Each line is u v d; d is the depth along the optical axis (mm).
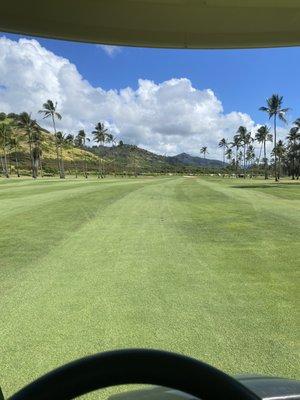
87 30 4418
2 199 24047
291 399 1428
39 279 7449
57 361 4293
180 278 7520
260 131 108250
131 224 14477
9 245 10586
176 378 935
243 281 7324
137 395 1389
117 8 3922
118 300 6277
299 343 4719
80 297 6418
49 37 4648
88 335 4965
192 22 4250
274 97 75938
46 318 5527
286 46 4996
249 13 4043
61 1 3719
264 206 21219
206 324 5297
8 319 5500
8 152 137750
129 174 146375
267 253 9703
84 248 10273
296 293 6625
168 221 15320
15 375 3996
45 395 912
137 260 8992
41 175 116688
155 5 3846
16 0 3660
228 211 18781
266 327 5195
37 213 17375
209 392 937
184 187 40125
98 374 929
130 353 967
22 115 104500
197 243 11000
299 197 28469
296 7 3918
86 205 20656
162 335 4953
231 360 4281
